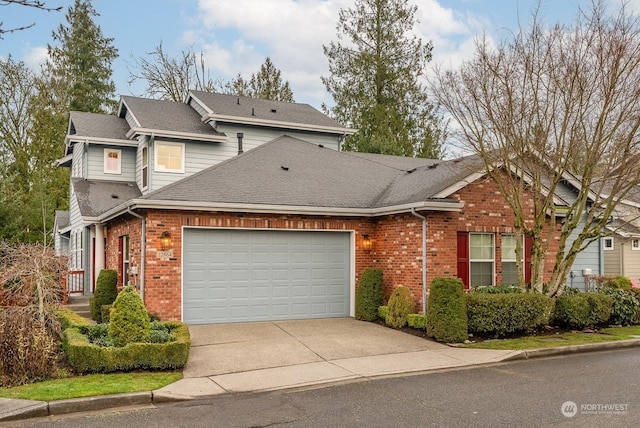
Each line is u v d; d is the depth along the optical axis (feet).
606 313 41.39
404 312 40.24
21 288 29.17
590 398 22.77
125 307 28.40
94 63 126.72
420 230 41.39
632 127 38.19
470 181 41.88
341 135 71.41
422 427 19.30
